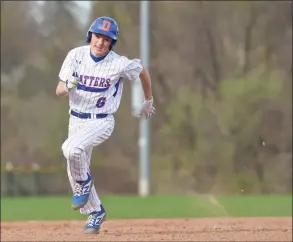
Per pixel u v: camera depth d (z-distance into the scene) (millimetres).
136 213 52375
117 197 68625
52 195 85562
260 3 99312
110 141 101938
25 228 40344
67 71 21156
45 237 33156
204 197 68875
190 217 49250
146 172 72000
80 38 105625
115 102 21922
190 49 101938
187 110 99938
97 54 21391
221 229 37000
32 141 106125
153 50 101438
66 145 21297
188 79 101625
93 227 23281
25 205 59094
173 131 100000
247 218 47031
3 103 107438
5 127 108688
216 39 101375
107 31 21109
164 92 101375
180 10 101500
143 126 72125
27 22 106812
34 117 106500
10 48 106938
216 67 101062
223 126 98250
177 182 99062
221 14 101062
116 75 21641
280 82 96688
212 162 98938
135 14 101875
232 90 97312
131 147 101688
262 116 96812
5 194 86812
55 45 106188
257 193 96938
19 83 107562
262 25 99312
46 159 105625
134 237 32656
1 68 107375
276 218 46625
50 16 106438
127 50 100562
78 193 21797
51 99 106625
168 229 37531
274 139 96938
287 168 97062
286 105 96250
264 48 99125
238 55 100562
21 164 105000
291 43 97688
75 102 21719
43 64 107062
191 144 99938
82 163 21422
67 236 33438
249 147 97625
